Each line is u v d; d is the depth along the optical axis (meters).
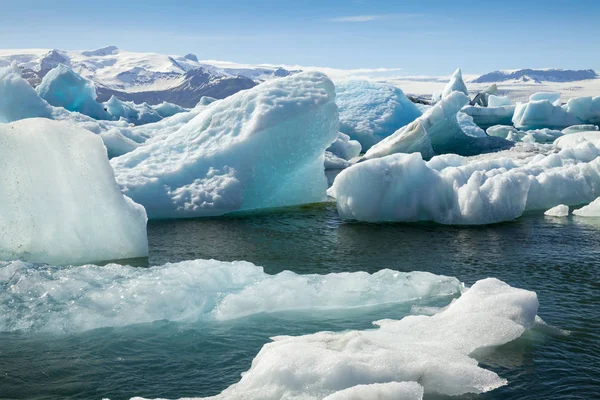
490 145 22.00
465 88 42.78
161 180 12.34
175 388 4.33
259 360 4.33
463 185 11.27
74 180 8.08
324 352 4.18
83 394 4.25
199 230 10.62
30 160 7.88
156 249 9.15
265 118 12.76
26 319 5.54
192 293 5.95
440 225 10.95
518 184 11.64
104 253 8.41
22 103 20.25
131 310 5.66
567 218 11.51
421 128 18.44
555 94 45.94
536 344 4.97
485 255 8.59
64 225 8.10
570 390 4.17
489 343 4.86
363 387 3.74
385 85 31.11
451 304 5.67
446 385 4.09
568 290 6.83
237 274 6.52
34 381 4.44
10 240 7.91
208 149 12.99
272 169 12.97
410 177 11.47
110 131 18.41
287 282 6.25
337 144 22.06
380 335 4.87
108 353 4.95
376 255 8.69
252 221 11.48
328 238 9.88
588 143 15.82
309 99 13.13
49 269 6.49
